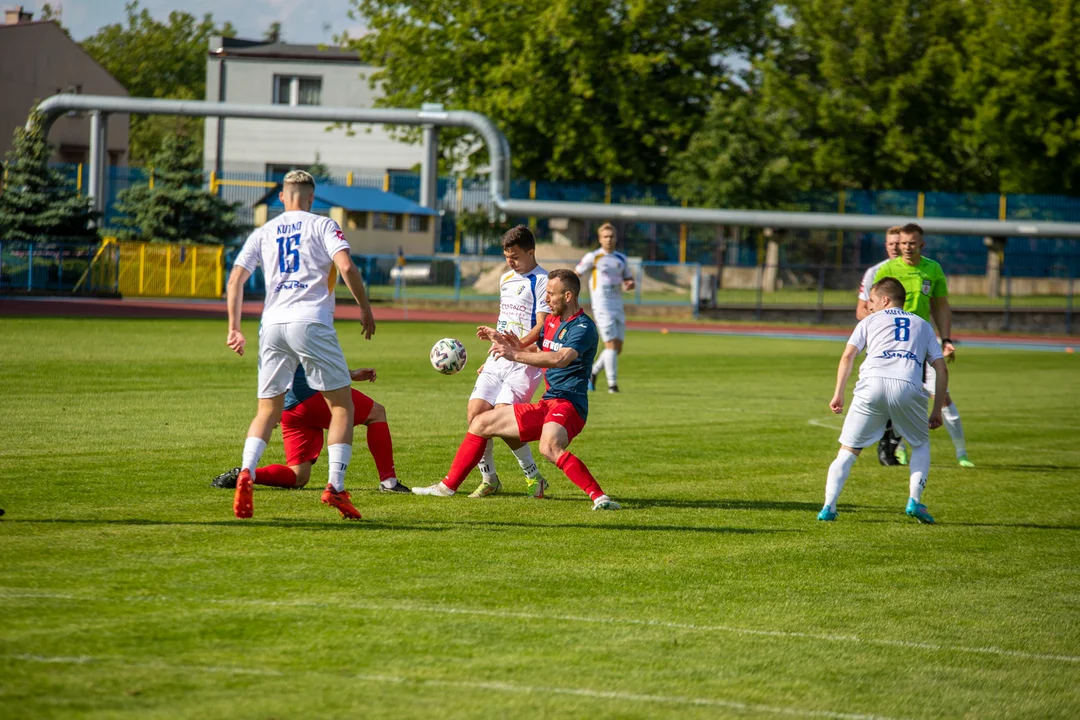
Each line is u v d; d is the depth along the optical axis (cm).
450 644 891
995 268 8412
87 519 1277
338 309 6925
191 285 7531
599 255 2984
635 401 2789
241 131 12725
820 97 10344
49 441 1817
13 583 1002
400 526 1320
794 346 5378
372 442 1546
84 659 817
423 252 9169
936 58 10188
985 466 2003
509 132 10100
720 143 9231
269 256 1355
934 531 1426
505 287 1592
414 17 10200
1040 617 1047
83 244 7631
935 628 1000
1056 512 1584
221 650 852
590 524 1381
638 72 9656
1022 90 10156
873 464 1991
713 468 1853
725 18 10375
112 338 4034
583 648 898
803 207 9344
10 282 7100
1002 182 10656
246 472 1284
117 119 11900
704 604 1044
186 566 1088
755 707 788
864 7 10356
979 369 4359
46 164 8038
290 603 980
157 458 1698
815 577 1163
